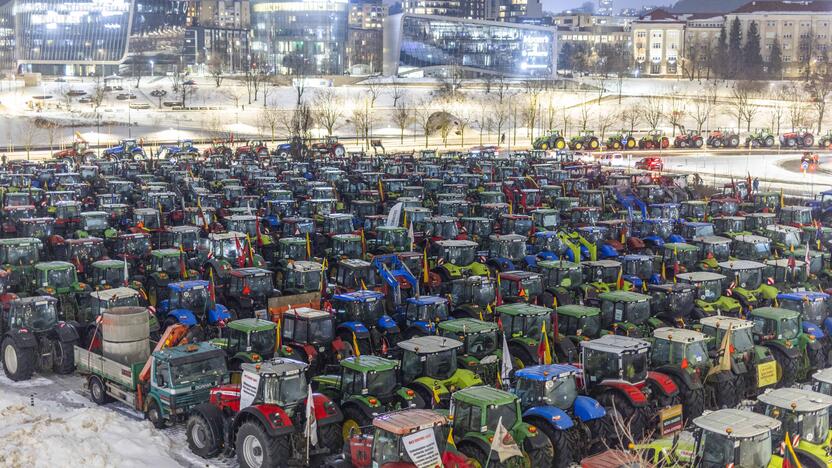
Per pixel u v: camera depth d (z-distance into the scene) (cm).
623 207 5969
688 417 2347
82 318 3159
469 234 4647
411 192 6253
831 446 1967
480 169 7831
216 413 2220
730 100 17375
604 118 15938
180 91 17712
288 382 2083
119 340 2552
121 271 3412
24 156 10825
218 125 14412
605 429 2158
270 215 5400
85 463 2072
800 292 3108
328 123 13475
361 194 6216
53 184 6662
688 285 3178
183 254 3806
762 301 3431
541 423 2067
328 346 2648
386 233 4300
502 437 1858
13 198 5578
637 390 2208
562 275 3512
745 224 5078
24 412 2438
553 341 2700
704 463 1812
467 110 16250
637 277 3675
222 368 2411
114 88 18362
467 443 1944
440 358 2325
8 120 13788
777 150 11950
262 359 2459
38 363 2911
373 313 2894
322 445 2088
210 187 6712
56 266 3281
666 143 12112
